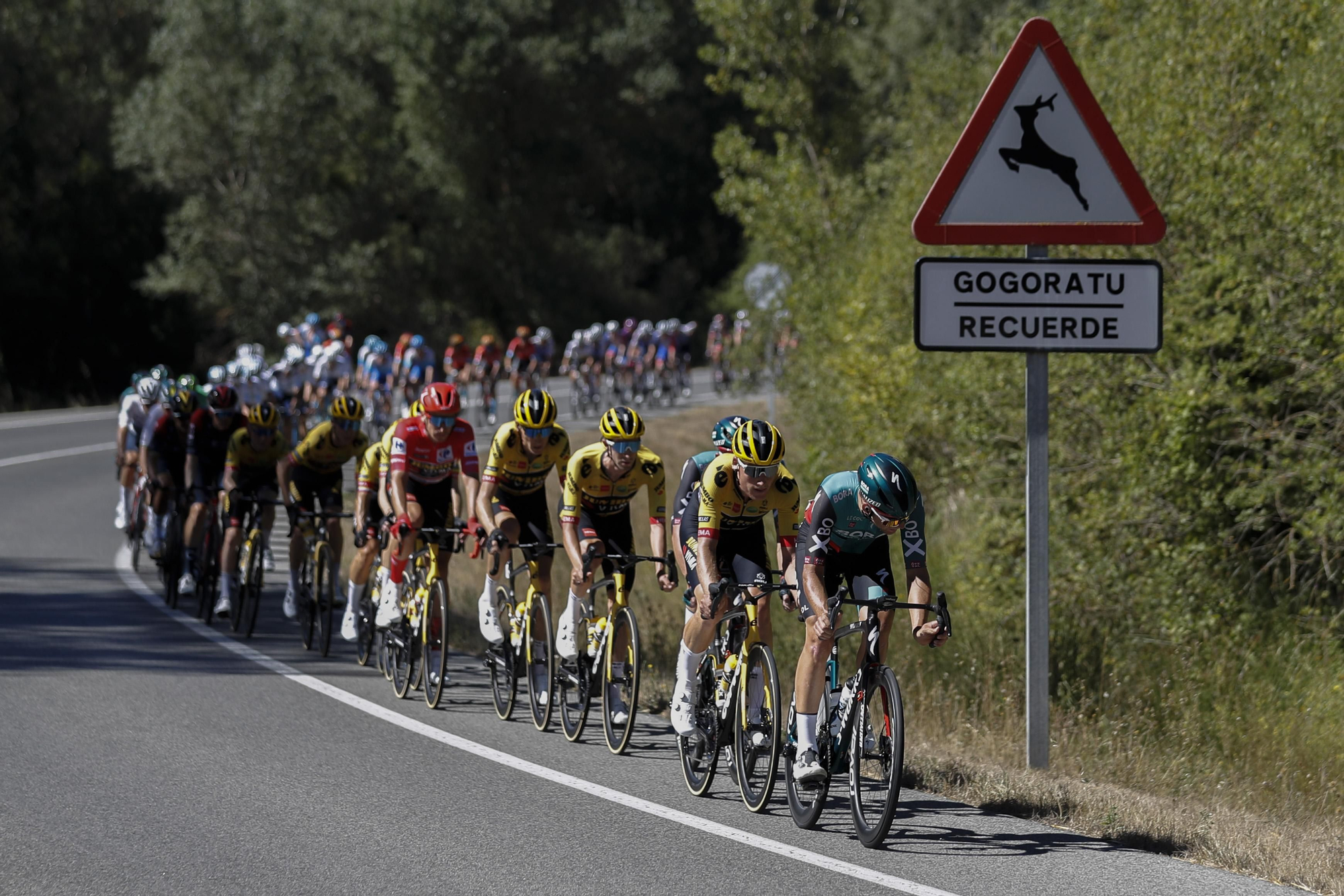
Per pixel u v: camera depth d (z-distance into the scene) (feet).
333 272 593.83
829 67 264.31
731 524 80.79
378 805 73.26
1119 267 81.76
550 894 59.26
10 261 551.59
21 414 404.98
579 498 89.81
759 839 67.97
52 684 104.68
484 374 351.25
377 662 118.11
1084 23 172.04
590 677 89.20
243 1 578.25
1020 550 139.64
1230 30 130.52
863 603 68.69
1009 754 91.76
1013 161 81.10
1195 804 82.17
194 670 112.47
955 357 148.05
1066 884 60.70
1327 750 94.89
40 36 601.21
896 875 61.93
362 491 116.16
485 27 615.57
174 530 146.20
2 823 69.00
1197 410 118.83
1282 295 120.57
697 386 488.85
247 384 250.16
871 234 200.85
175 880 60.75
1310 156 120.16
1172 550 122.52
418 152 629.92
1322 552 118.42
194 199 570.05
